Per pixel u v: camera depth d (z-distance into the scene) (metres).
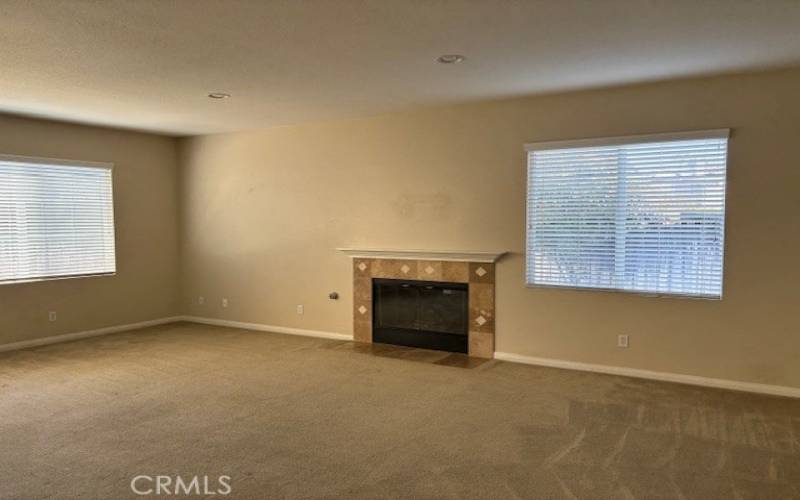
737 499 2.73
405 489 2.85
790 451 3.28
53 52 3.62
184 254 7.63
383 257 6.06
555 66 4.05
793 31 3.30
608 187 4.87
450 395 4.35
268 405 4.13
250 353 5.75
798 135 4.16
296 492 2.82
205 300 7.50
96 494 2.81
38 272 6.15
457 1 2.82
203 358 5.54
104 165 6.70
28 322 6.09
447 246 5.70
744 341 4.41
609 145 4.80
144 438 3.52
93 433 3.60
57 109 5.52
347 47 3.57
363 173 6.16
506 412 3.96
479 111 5.41
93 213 6.65
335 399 4.26
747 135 4.31
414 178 5.83
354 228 6.27
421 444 3.41
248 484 2.91
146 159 7.21
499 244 5.40
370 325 6.22
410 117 5.81
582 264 5.03
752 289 4.37
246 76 4.27
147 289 7.28
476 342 5.57
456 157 5.57
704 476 2.97
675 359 4.67
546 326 5.21
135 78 4.30
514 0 2.81
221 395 4.36
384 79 4.41
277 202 6.79
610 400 4.21
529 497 2.77
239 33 3.27
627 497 2.76
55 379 4.81
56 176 6.29
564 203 5.07
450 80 4.45
